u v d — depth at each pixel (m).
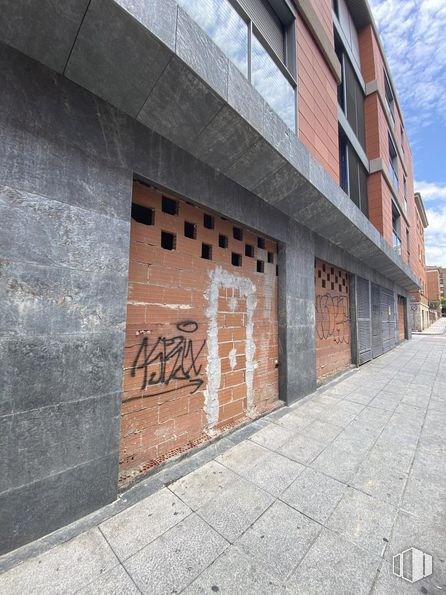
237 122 2.94
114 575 1.69
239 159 3.37
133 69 2.18
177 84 2.39
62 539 1.91
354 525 2.13
